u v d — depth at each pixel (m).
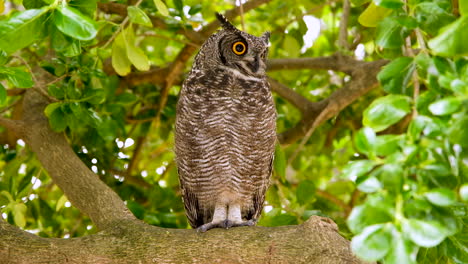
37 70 10.09
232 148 8.27
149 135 12.61
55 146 8.64
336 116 11.92
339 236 6.34
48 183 11.95
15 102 11.03
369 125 4.61
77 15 5.30
